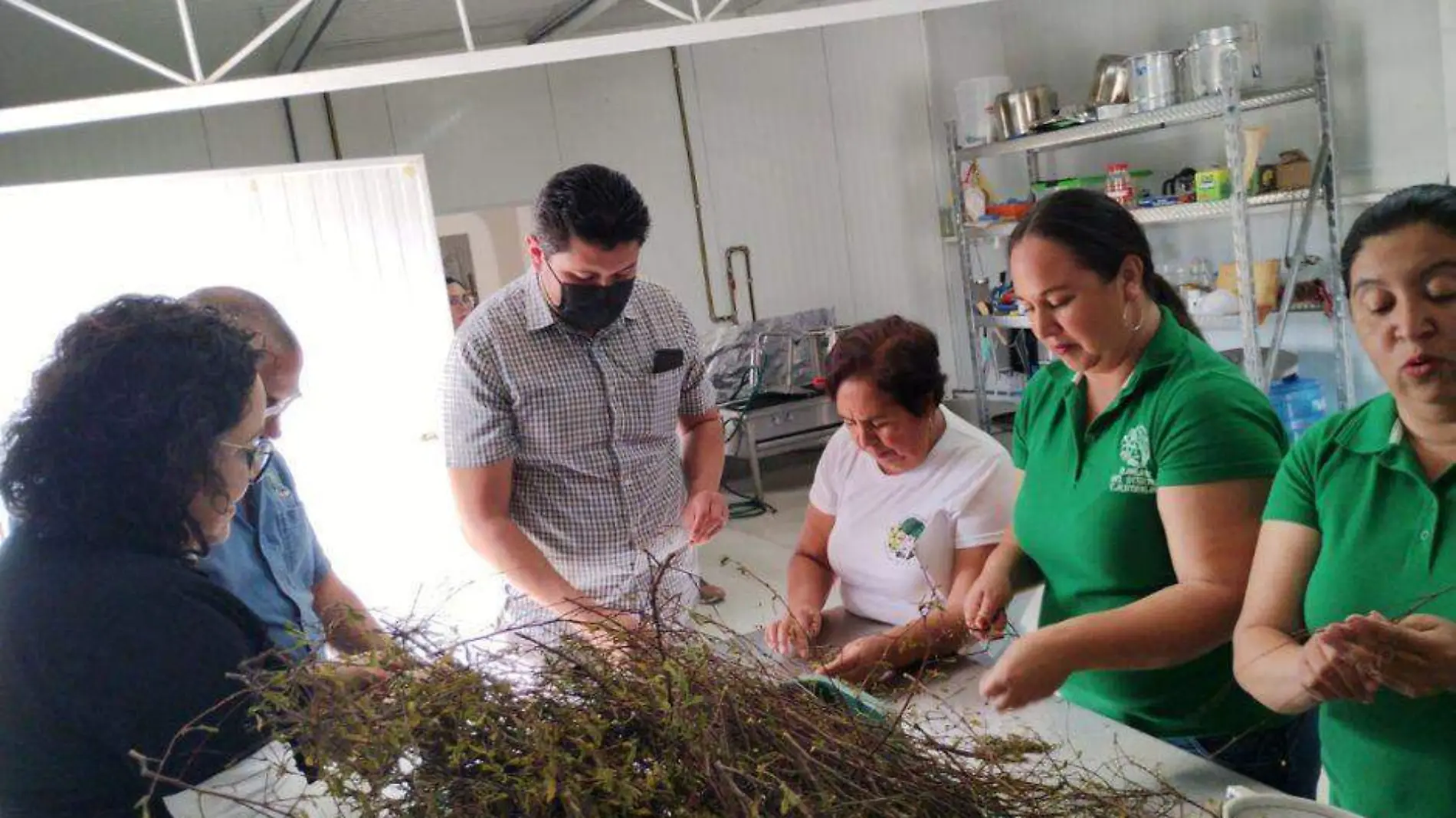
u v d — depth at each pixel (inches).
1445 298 40.6
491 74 258.1
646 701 36.2
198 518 45.5
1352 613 45.5
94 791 41.0
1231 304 188.9
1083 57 255.6
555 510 84.6
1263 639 46.5
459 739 34.6
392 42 255.1
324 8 209.8
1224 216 200.5
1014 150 231.5
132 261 131.2
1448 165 167.9
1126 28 241.8
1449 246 40.2
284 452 141.8
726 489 261.4
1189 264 224.5
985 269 293.9
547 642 41.5
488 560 81.2
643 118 270.1
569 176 74.2
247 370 46.1
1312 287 190.4
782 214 282.7
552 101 263.0
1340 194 187.3
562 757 33.9
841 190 287.0
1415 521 44.4
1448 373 41.5
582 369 82.3
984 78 248.1
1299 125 203.3
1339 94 195.8
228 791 40.7
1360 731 46.9
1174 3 227.9
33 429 41.4
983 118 247.3
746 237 280.1
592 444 83.8
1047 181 245.3
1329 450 47.9
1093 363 56.1
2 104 224.2
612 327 83.6
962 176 266.4
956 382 301.4
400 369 147.5
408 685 36.0
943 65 286.0
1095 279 53.4
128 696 39.5
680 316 90.1
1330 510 47.2
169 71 130.0
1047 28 264.2
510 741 35.1
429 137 255.0
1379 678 39.6
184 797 41.4
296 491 75.1
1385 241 41.5
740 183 278.4
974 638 63.3
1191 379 53.4
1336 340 187.9
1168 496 52.7
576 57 141.7
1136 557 56.3
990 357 277.3
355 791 33.4
